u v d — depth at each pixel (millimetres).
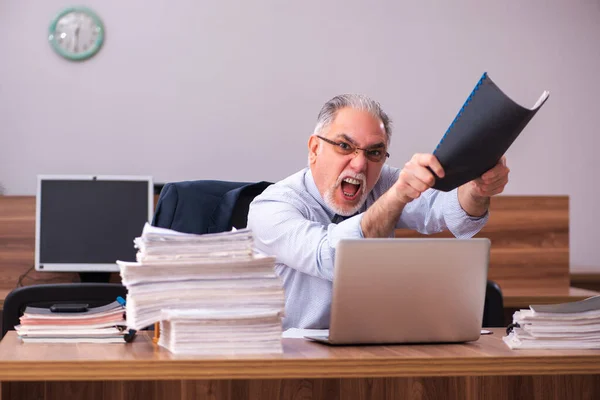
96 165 5059
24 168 5008
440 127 5344
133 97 5082
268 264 1474
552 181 5422
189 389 1774
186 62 5121
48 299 2646
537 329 1508
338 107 1993
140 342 1575
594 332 1516
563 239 3895
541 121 5418
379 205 1614
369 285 1492
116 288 2660
